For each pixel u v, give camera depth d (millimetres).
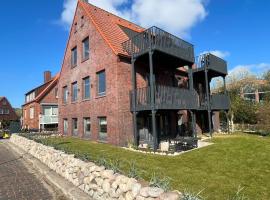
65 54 22047
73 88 20688
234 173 8102
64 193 7215
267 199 6008
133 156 10430
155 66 17266
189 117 20188
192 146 13398
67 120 21703
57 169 9453
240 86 40562
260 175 7902
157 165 8867
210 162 9484
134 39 14805
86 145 14227
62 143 15203
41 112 34000
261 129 23156
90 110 17391
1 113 62344
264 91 39219
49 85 35094
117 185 5656
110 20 19031
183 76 20672
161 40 14203
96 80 16766
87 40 18406
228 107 21688
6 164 11922
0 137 29688
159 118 17109
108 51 15398
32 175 9539
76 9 20000
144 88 14008
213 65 19375
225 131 25469
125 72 14984
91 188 6754
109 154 10883
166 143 15180
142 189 4789
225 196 5961
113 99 14719
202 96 20000
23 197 6980
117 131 14180
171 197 4309
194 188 6430
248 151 11273
